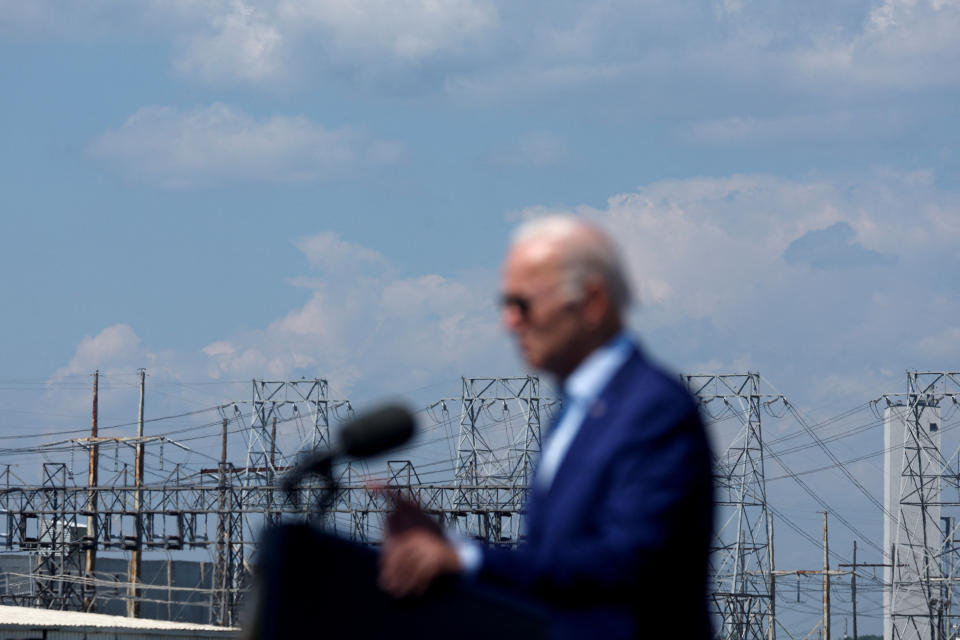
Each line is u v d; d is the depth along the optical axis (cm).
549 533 1127
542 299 1168
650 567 1073
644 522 1081
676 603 1097
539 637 1108
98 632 9294
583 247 1171
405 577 1070
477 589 1141
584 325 1167
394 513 1094
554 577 1069
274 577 1151
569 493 1127
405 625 1137
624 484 1102
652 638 1088
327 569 1148
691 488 1103
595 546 1076
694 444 1118
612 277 1174
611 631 1076
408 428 1108
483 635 1127
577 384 1171
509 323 1199
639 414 1122
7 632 8556
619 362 1169
